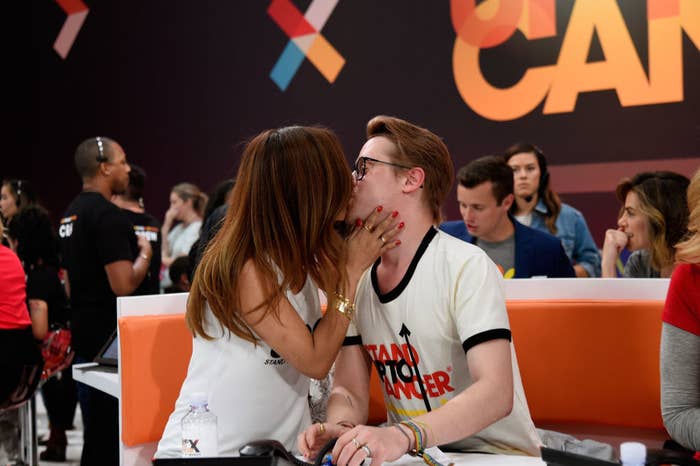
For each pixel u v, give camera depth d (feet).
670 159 15.72
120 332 7.11
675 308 5.73
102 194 12.14
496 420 4.91
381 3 18.95
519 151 13.83
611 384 7.34
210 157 21.71
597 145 16.44
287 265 5.35
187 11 21.83
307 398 5.98
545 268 10.05
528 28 17.10
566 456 3.94
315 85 20.01
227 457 4.09
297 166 5.32
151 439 7.18
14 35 24.68
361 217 5.63
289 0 20.25
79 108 23.77
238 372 5.61
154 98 22.53
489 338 5.10
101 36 23.29
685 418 5.51
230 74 21.27
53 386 13.53
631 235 8.75
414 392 5.74
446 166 5.71
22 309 10.61
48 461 13.61
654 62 15.78
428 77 18.42
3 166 25.02
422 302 5.51
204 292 5.48
